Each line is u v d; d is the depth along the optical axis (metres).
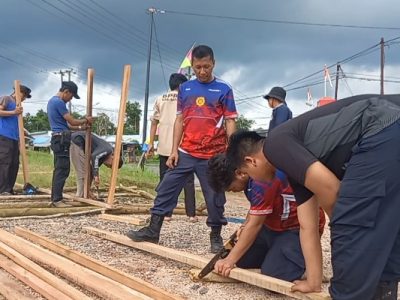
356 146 2.71
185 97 5.04
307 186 2.80
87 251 5.07
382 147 2.65
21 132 9.16
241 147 3.28
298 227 3.85
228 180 3.72
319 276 3.21
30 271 4.19
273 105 7.43
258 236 4.03
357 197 2.64
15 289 3.89
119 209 7.79
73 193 9.70
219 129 5.00
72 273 4.04
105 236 5.64
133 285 3.75
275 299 3.65
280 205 3.79
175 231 6.45
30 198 8.49
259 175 3.30
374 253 2.62
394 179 2.63
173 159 5.07
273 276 3.76
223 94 5.00
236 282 4.01
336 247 2.72
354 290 2.68
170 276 4.21
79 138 8.47
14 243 5.12
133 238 5.11
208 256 4.89
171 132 7.40
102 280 3.85
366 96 2.88
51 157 20.05
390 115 2.69
